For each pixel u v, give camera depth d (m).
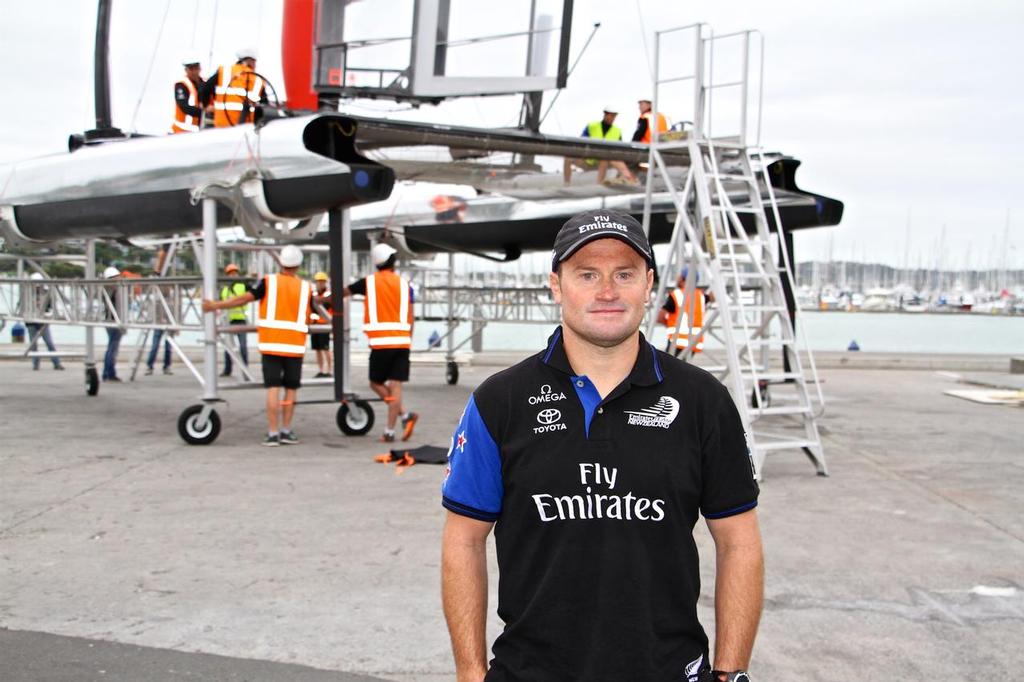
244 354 14.95
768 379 7.87
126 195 9.71
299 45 10.43
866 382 15.53
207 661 3.72
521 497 1.90
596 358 1.95
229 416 10.82
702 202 7.95
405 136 8.74
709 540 5.53
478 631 2.01
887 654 3.84
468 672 1.97
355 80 8.73
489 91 8.75
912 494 6.84
